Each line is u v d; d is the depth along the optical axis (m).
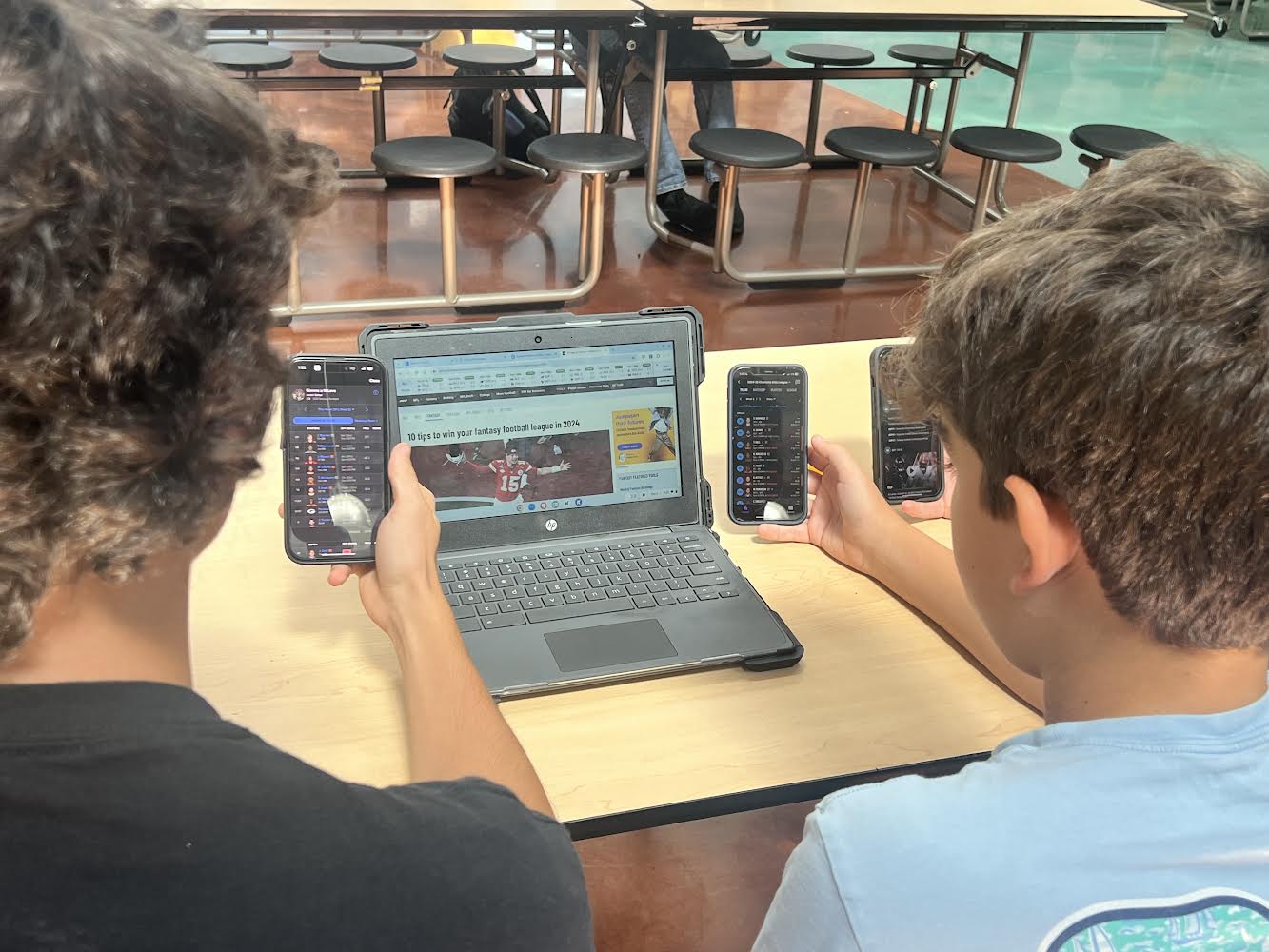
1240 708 0.56
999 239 0.60
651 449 1.13
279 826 0.40
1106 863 0.53
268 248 0.40
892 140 3.54
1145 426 0.51
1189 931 0.52
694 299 3.52
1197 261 0.51
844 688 0.99
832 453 1.16
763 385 1.18
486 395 1.07
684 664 0.97
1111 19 3.47
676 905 1.66
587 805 0.84
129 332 0.36
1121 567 0.55
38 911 0.36
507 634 0.98
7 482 0.36
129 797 0.38
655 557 1.10
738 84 6.23
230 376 0.40
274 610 1.04
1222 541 0.52
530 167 4.41
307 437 0.93
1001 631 0.66
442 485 1.06
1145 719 0.56
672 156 3.93
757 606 1.05
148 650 0.44
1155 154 0.59
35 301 0.34
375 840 0.41
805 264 3.83
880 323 3.47
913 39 7.11
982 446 0.60
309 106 5.15
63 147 0.34
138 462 0.38
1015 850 0.54
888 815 0.56
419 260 3.62
